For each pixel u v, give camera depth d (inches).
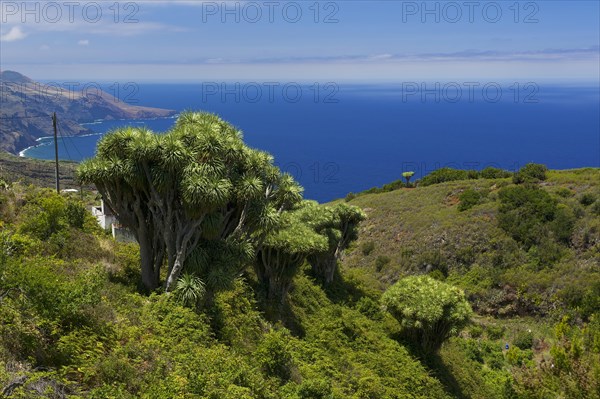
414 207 2175.2
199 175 668.1
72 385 363.9
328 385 585.9
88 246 803.4
